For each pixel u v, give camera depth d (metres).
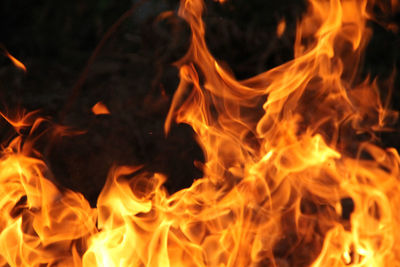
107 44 12.84
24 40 13.10
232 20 12.26
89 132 9.98
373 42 12.23
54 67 12.35
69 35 13.20
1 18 13.32
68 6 13.79
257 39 11.82
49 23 13.34
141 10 13.42
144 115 10.47
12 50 13.01
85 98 11.16
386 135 10.27
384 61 12.11
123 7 13.54
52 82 11.81
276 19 12.43
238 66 11.60
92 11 13.62
